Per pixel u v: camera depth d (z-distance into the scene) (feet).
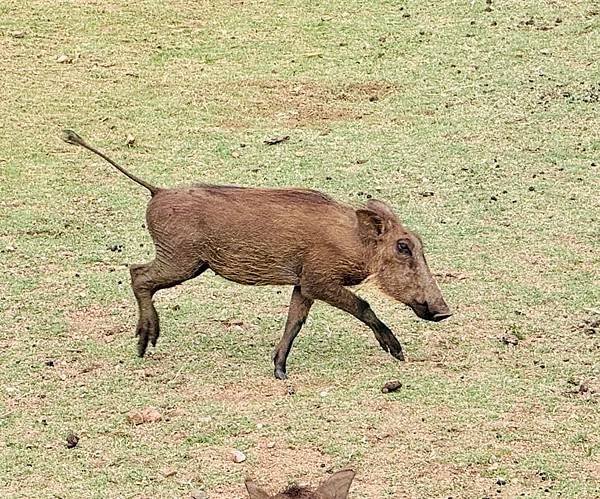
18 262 63.41
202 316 57.16
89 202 72.08
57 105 87.15
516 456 44.65
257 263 50.44
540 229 67.77
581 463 44.29
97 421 47.14
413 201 71.77
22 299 58.75
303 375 51.06
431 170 76.43
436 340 54.60
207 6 106.83
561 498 41.86
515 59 94.63
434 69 93.50
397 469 43.65
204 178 75.77
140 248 65.62
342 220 50.55
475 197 72.33
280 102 88.17
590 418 47.55
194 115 85.92
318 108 87.15
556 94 88.28
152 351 53.26
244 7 106.63
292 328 51.03
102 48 97.76
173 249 51.01
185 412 47.73
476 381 50.47
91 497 41.81
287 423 46.83
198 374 51.13
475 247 65.31
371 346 54.13
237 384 50.21
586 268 62.69
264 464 43.91
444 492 42.19
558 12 103.19
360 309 51.03
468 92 89.25
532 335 54.95
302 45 98.84
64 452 44.86
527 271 62.23
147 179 75.61
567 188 73.67
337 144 80.74
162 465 43.93
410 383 50.26
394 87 90.58
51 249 65.21
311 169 76.69
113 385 50.08
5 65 93.71
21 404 48.47
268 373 51.24
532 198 72.18
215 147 80.53
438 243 65.72
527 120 84.17
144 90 90.27
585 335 54.90
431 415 47.60
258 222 50.16
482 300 58.70
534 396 49.21
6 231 67.46
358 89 90.43
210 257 51.01
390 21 102.89
